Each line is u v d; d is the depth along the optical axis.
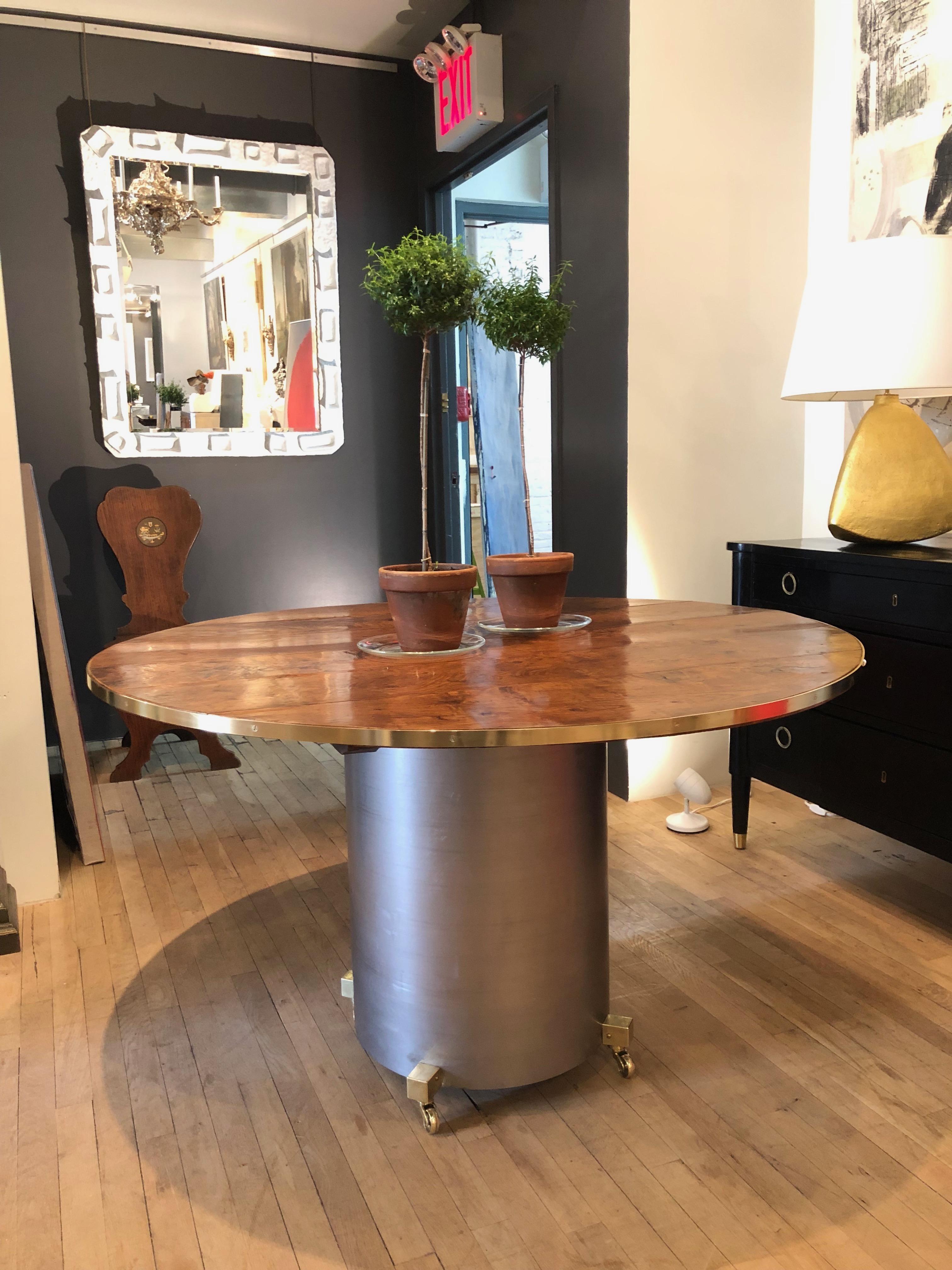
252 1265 1.32
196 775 3.69
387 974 1.63
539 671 1.36
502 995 1.57
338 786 3.51
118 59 3.92
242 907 2.49
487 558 1.70
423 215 4.41
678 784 2.93
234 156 4.09
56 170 3.88
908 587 2.14
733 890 2.49
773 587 2.59
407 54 4.31
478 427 5.09
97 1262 1.34
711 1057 1.77
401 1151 1.54
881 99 2.83
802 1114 1.60
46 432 3.98
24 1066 1.81
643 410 3.04
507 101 3.61
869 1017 1.89
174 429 4.15
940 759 2.09
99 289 3.94
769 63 3.05
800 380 2.36
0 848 2.50
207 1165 1.52
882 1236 1.34
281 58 4.17
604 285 3.09
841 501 2.40
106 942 2.31
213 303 4.15
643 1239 1.34
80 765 2.84
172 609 3.91
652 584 3.14
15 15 3.76
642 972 2.08
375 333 4.48
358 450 4.50
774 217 3.14
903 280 2.19
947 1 2.57
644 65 2.88
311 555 4.47
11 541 2.45
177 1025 1.94
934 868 2.61
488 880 1.54
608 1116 1.61
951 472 2.37
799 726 2.51
